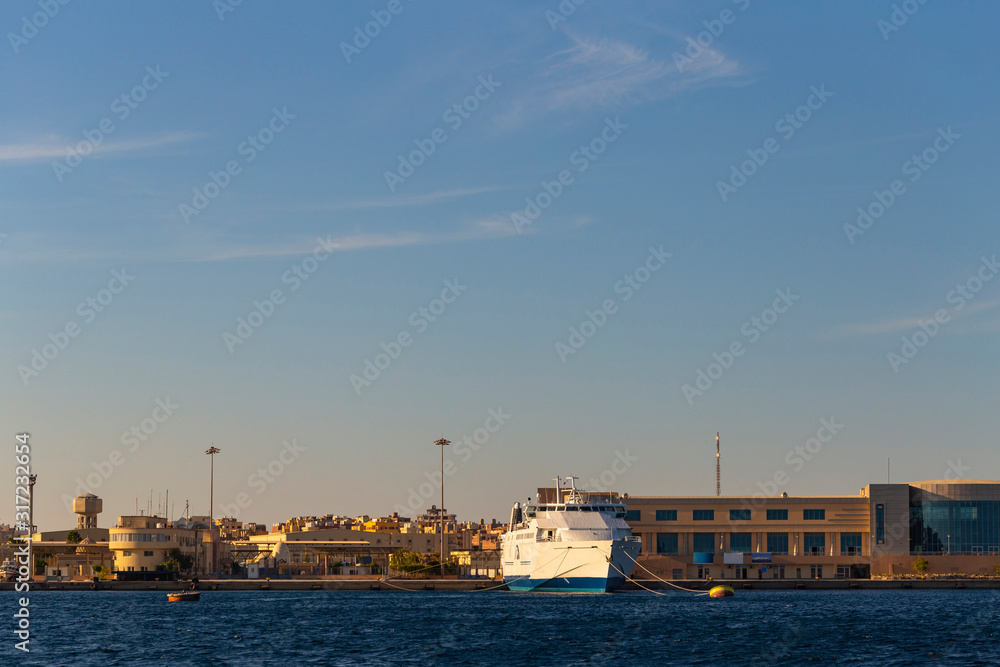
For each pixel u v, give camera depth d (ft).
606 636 438.81
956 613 552.00
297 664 364.38
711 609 578.66
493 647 404.57
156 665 366.22
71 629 487.61
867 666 355.77
